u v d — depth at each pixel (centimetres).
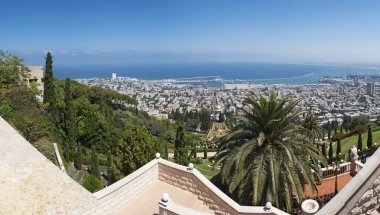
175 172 1032
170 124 7219
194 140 5841
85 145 3866
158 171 1077
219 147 1512
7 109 2123
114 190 877
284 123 1348
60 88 4731
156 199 965
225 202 886
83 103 3903
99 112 4188
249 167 1293
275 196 1231
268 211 844
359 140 3200
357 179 390
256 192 1211
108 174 2625
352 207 381
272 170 1224
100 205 811
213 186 943
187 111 9931
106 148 3884
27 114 2273
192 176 986
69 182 763
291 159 1202
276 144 1378
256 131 1410
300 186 1245
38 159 750
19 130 1981
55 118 3262
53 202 691
